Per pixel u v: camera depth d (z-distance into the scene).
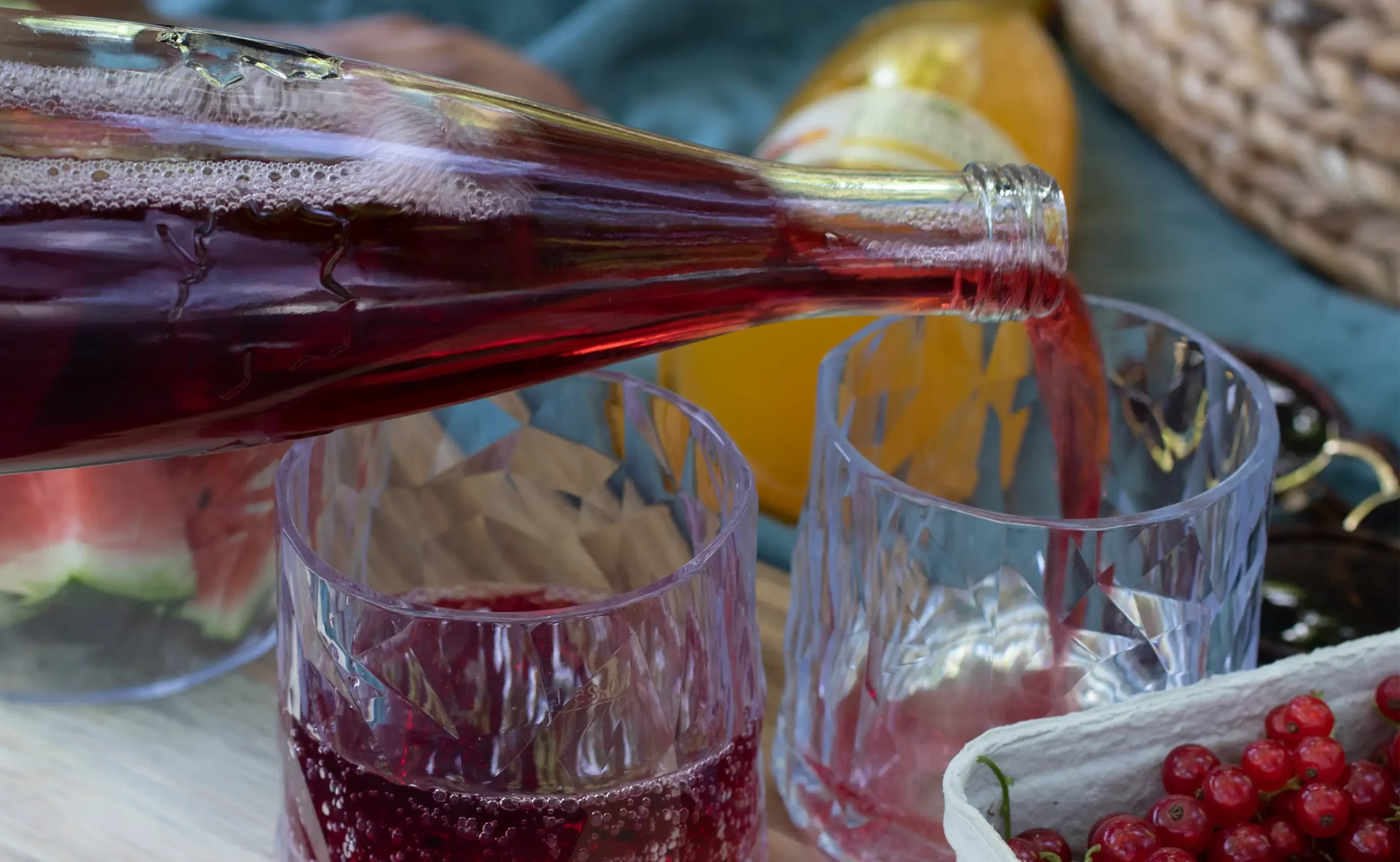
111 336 0.52
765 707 0.60
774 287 0.55
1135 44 0.95
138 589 0.61
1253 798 0.52
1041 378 0.60
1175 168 0.97
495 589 0.60
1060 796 0.53
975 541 0.54
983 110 0.75
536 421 0.58
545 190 0.54
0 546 0.59
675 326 0.56
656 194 0.55
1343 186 0.80
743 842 0.55
